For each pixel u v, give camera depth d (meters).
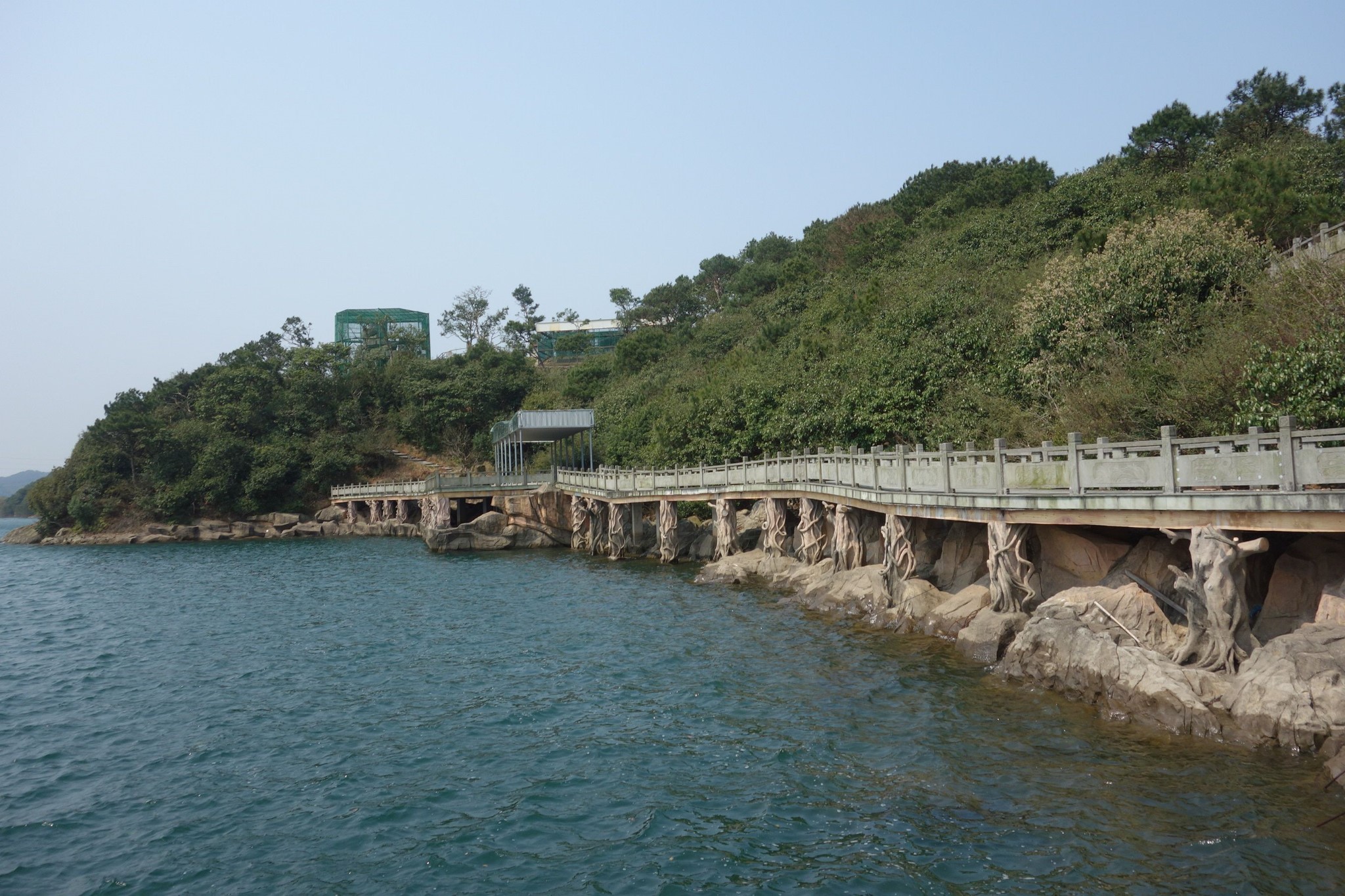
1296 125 50.88
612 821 13.73
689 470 42.47
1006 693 17.69
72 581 52.66
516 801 14.70
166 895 12.17
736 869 11.94
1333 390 16.41
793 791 14.28
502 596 36.69
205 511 87.75
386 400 104.81
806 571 31.75
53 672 26.56
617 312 125.12
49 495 90.19
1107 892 10.52
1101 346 25.72
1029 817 12.52
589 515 52.62
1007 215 59.19
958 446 29.66
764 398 45.22
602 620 29.52
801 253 90.50
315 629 31.45
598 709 19.45
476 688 21.84
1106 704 15.98
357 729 19.08
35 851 13.70
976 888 10.91
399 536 78.44
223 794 15.80
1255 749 13.45
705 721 18.03
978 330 35.41
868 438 35.81
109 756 18.16
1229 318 22.95
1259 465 14.10
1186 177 45.84
